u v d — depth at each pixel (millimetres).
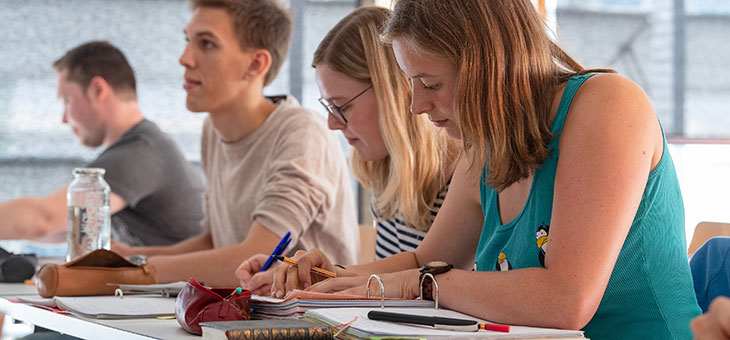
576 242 1013
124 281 1495
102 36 3449
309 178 2061
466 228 1427
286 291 1353
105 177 2602
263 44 2211
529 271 1039
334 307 1087
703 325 696
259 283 1443
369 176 1814
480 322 998
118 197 2607
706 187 3533
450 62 1119
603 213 1015
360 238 2246
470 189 1398
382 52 1652
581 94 1109
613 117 1055
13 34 3379
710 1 3613
